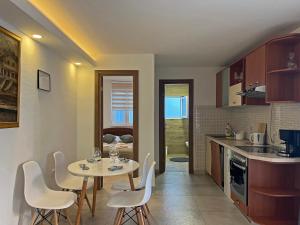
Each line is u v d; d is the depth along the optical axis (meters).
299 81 3.24
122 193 2.93
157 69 6.21
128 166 3.19
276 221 3.17
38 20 2.51
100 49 4.45
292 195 3.02
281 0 2.56
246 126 5.14
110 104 7.91
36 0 2.53
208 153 5.79
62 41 3.17
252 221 3.22
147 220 3.20
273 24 3.23
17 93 2.69
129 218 3.37
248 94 3.92
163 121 6.21
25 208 2.87
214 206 3.83
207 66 6.04
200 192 4.53
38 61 3.23
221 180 4.64
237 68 4.93
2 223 2.45
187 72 6.17
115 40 3.92
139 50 4.53
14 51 2.63
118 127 7.87
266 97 3.35
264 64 3.43
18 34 2.74
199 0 2.55
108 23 3.19
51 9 2.75
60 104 4.00
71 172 2.92
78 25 3.25
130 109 8.10
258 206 3.28
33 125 3.10
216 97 6.07
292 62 3.27
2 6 2.14
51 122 3.65
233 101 4.81
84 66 4.81
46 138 3.48
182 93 8.92
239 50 4.53
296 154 3.02
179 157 8.38
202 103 6.16
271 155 3.09
